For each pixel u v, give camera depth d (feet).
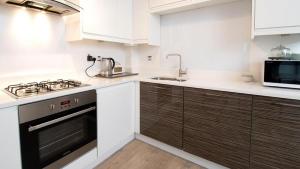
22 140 4.18
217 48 7.37
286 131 4.53
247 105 5.09
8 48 5.62
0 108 3.75
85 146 5.79
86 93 5.65
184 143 6.55
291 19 4.87
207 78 7.74
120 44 9.60
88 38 6.71
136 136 8.36
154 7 7.96
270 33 5.20
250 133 5.11
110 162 6.56
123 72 9.53
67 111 5.12
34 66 6.26
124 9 8.26
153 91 7.24
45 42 6.50
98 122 6.19
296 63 4.92
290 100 4.41
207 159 6.07
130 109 7.75
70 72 7.38
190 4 6.99
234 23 6.86
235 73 7.01
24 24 5.93
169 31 8.68
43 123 4.49
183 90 6.36
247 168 5.26
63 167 5.19
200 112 6.04
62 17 6.91
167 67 8.93
